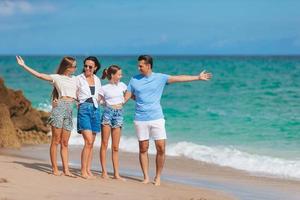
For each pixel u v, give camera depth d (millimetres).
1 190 8695
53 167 10672
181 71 72188
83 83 10562
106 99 10820
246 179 12383
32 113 19344
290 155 15625
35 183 9508
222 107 27312
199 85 40188
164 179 12039
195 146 17141
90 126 10656
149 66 10586
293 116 23500
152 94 10633
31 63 108625
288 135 19203
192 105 28547
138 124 10727
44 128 19391
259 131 20156
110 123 10875
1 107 17250
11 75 60125
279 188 11328
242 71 61875
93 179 10570
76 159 14578
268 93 33375
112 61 115188
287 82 41938
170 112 25812
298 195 10633
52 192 8906
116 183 10359
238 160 14883
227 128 21000
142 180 11367
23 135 18516
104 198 8766
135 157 15266
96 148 16938
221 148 16859
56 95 10617
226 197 10055
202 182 11859
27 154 15562
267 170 13625
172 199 9250
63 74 10539
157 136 10664
